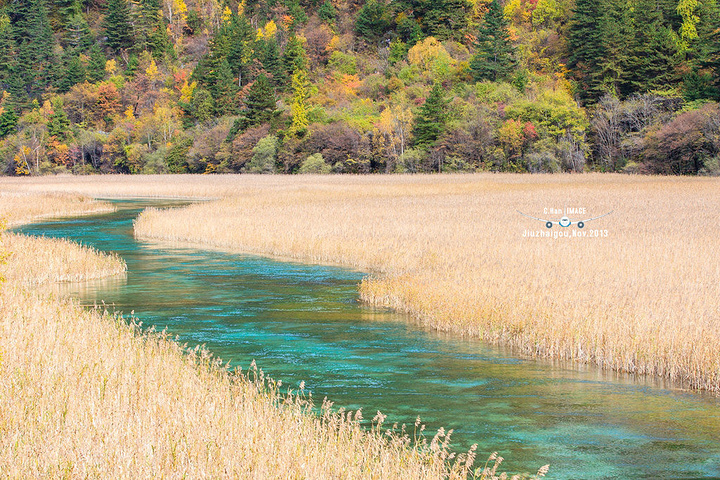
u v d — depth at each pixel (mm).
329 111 117000
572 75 115438
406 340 14922
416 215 37000
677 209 38000
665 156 79312
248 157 109812
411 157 97375
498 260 21844
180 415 8195
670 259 21016
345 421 9703
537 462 8555
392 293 18875
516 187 61188
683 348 12070
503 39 122312
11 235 27766
